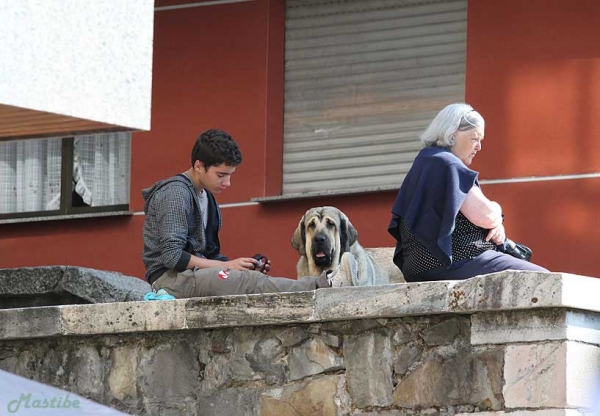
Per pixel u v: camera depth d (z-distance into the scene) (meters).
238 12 19.86
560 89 17.92
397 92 19.16
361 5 19.48
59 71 9.84
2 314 12.12
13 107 9.65
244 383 11.24
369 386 10.73
